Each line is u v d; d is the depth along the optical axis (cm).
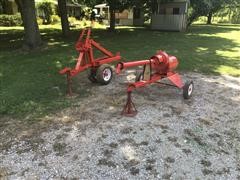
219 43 1416
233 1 2927
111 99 569
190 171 343
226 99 584
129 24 2927
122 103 547
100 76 642
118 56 734
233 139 420
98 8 3139
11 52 1106
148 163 356
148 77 541
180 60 939
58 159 363
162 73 578
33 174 335
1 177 329
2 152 378
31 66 835
